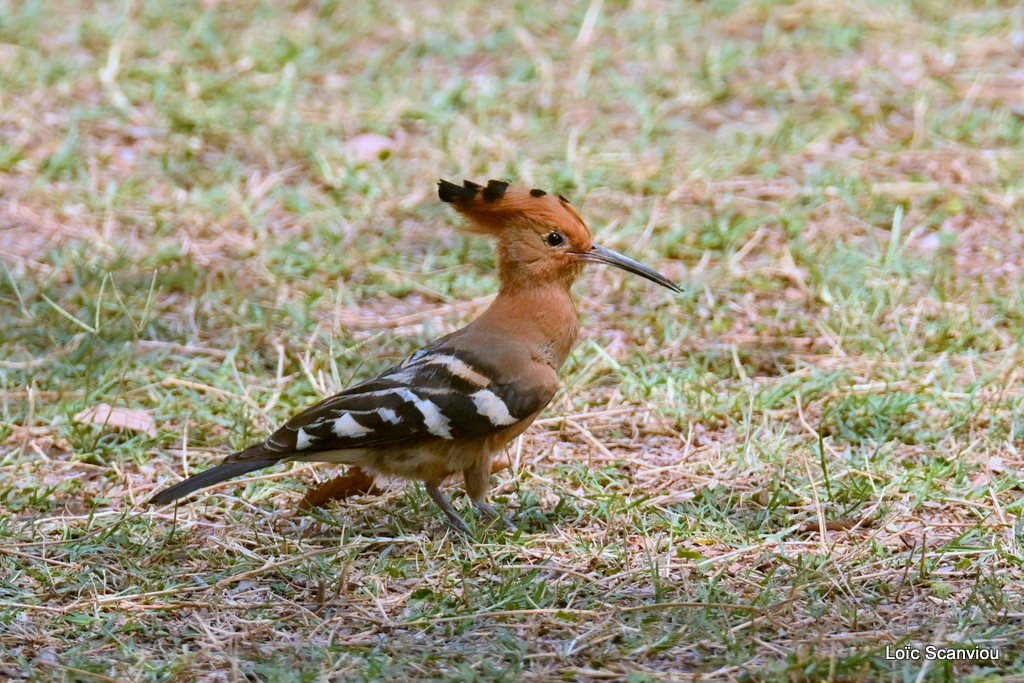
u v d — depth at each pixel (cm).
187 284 1345
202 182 1562
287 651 781
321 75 1828
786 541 910
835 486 982
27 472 1034
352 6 2017
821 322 1268
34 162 1602
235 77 1798
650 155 1625
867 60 1842
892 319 1269
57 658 772
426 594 843
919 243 1427
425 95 1767
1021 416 1070
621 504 963
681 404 1127
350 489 982
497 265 988
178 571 885
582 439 1086
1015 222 1448
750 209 1502
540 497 993
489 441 941
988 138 1638
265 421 1116
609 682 741
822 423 1089
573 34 1919
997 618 791
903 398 1102
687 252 1420
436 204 1523
